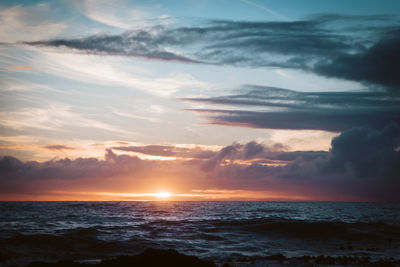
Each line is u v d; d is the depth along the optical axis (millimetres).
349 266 19812
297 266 19844
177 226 42688
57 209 87500
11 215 62875
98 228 37594
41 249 25609
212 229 40250
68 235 30828
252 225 42000
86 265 17891
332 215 73250
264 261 21578
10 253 23719
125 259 18453
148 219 56750
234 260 22281
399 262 21109
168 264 17797
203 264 18531
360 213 83625
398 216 70688
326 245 31188
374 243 32344
